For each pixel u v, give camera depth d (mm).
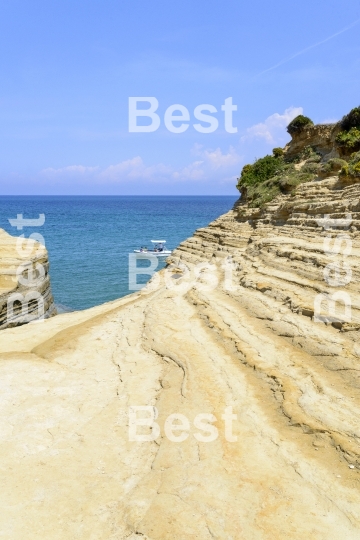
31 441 12367
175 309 21531
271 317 16969
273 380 13195
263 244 24906
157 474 10312
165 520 8773
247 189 42344
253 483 9562
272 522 8492
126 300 28047
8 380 16188
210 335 17609
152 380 15406
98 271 55594
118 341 19531
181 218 160875
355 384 12086
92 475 10891
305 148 43625
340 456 9953
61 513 9688
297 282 18406
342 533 8125
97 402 14430
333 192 26484
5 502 10070
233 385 13578
